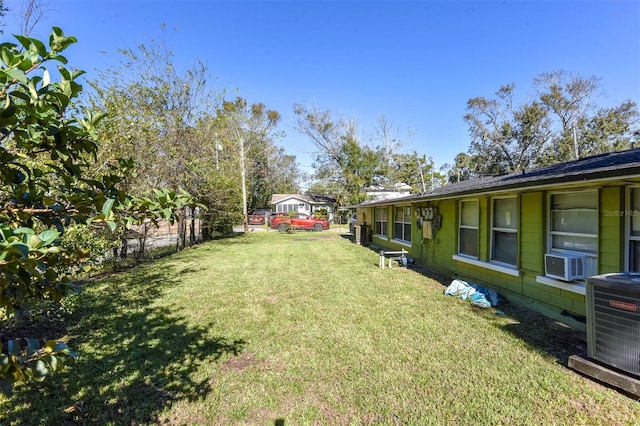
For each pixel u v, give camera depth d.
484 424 2.31
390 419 2.39
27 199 1.39
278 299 5.55
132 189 7.74
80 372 3.06
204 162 12.42
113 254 8.30
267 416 2.45
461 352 3.42
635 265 3.70
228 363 3.26
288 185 48.19
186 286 6.55
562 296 4.50
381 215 13.61
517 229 5.36
